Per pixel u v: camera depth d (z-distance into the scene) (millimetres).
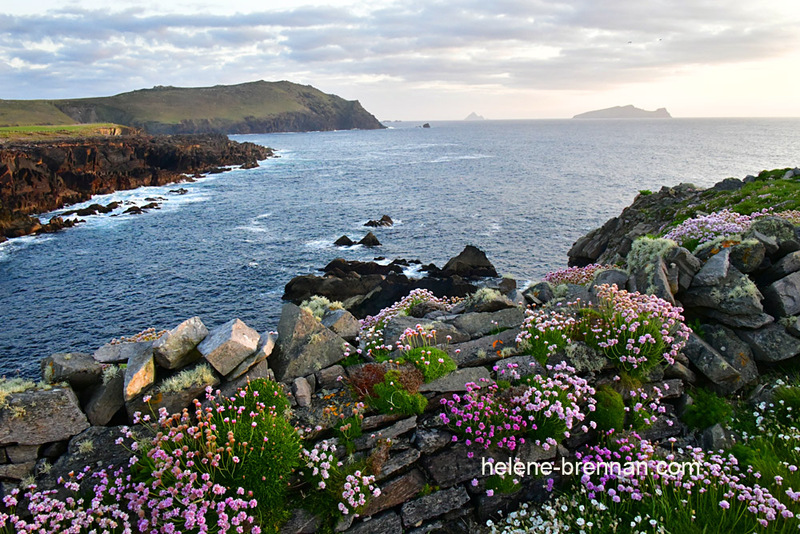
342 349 8188
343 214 67312
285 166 132750
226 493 5969
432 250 48469
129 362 7031
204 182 101000
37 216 65125
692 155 151750
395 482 6535
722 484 6418
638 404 7188
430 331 8727
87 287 39688
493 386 7484
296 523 6090
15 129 128250
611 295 8969
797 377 8156
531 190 85000
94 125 158250
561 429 6969
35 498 5836
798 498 5762
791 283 8867
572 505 6617
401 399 7148
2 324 32656
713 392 8039
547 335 8156
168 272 43281
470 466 6766
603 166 122000
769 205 20781
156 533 5719
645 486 6613
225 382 7195
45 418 6348
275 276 41812
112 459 6375
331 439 6750
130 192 86625
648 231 28953
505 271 41469
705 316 9367
